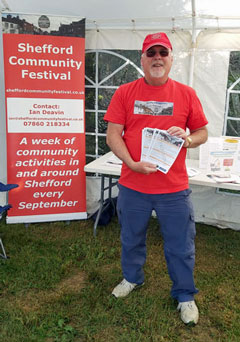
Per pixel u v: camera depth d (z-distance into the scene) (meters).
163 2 3.54
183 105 2.22
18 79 3.66
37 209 3.96
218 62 3.62
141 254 2.62
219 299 2.71
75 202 4.03
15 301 2.67
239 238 3.81
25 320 2.46
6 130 3.75
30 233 3.75
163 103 2.19
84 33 3.67
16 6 3.84
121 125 2.32
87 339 2.30
